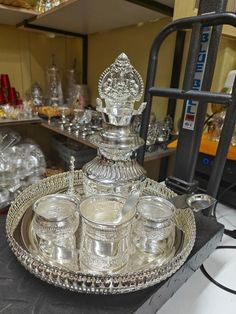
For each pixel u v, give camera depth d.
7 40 1.61
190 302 0.40
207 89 0.53
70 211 0.40
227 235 0.59
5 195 0.92
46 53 1.81
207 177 0.73
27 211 0.47
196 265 0.41
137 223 0.39
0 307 0.29
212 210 0.54
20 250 0.33
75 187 0.55
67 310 0.29
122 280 0.29
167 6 1.04
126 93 0.44
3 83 1.55
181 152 0.60
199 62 0.54
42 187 0.54
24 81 1.78
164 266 0.32
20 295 0.30
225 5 0.49
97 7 1.03
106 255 0.35
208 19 0.47
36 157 1.18
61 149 1.56
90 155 1.45
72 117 1.52
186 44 1.11
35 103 1.68
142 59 1.35
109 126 0.42
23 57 1.72
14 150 1.14
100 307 0.30
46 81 1.87
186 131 0.58
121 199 0.39
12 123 1.39
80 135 1.25
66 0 1.09
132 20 1.24
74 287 0.29
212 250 0.46
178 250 0.38
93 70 1.75
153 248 0.39
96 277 0.29
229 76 0.92
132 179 0.44
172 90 0.53
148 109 0.59
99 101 0.43
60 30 1.60
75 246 0.38
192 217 0.44
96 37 1.66
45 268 0.30
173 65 1.13
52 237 0.37
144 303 0.30
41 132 1.87
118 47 1.50
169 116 1.20
